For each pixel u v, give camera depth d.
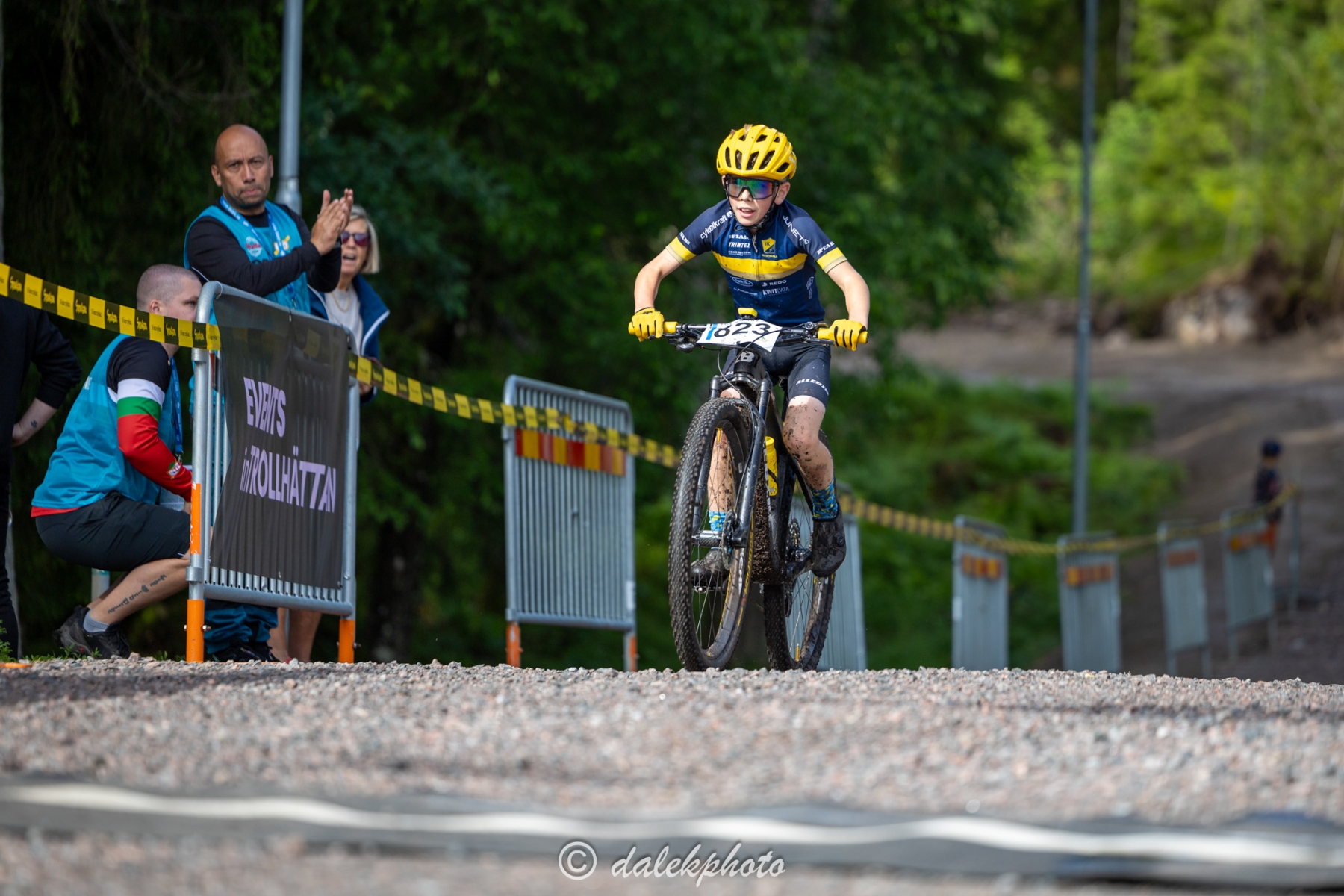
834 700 12.40
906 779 9.79
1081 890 7.96
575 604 23.64
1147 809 9.17
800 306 17.61
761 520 16.91
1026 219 65.25
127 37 29.75
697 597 16.52
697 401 49.09
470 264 46.28
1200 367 135.38
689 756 10.34
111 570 17.77
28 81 28.70
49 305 15.57
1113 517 88.75
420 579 51.09
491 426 47.53
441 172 40.28
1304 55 157.38
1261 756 10.41
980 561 34.09
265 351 17.83
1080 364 64.06
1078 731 11.17
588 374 50.28
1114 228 174.38
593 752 10.46
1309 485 83.38
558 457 23.27
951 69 62.12
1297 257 149.50
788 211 17.22
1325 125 152.12
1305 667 47.03
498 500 47.94
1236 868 8.03
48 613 29.95
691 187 48.41
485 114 46.50
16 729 10.80
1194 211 171.12
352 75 37.75
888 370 57.66
